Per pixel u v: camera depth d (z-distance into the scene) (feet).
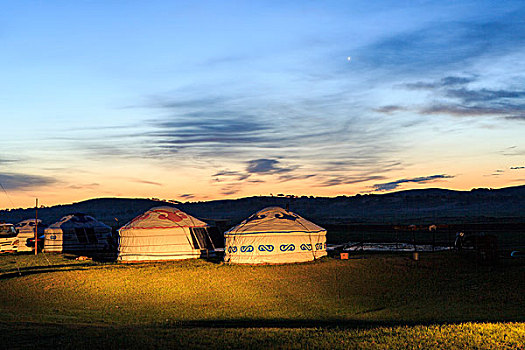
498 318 53.83
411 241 149.69
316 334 44.47
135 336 44.16
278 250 98.43
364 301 67.31
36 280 84.43
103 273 89.40
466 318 54.39
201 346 40.29
